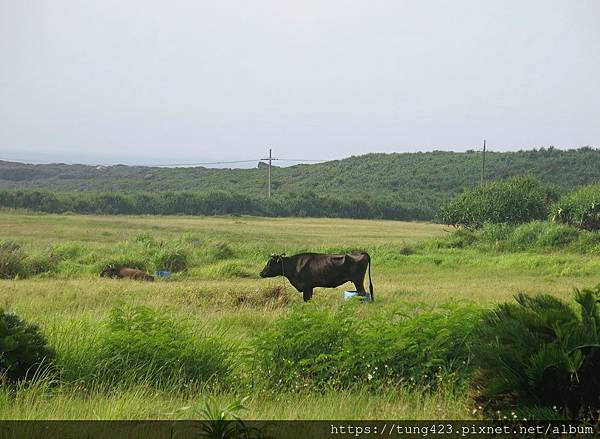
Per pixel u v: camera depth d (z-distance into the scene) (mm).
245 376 10711
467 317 10625
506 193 55375
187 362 10805
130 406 8672
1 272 29406
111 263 31938
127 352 10867
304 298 22656
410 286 25844
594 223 48625
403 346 10242
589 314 8297
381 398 9250
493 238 44500
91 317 14555
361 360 10297
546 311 8234
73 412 8508
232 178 136125
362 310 17422
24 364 10086
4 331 10062
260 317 16406
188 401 9406
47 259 31656
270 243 49500
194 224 69438
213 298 20344
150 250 35688
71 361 10602
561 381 7781
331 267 22516
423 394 9594
